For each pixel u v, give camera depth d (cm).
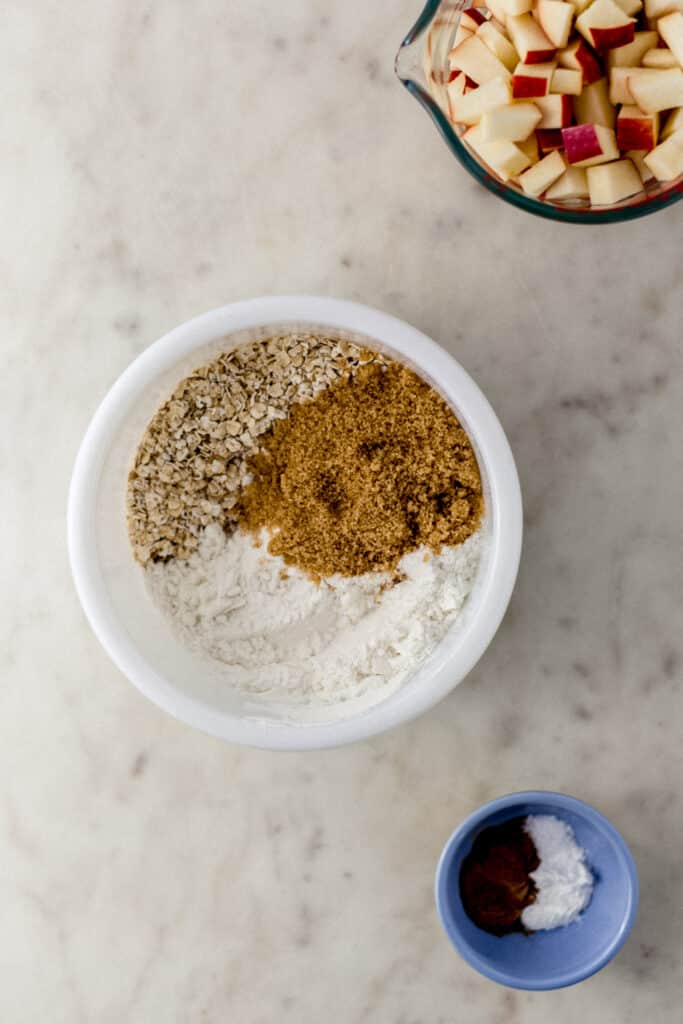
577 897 64
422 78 60
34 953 70
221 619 64
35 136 67
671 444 67
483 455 61
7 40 67
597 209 60
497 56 60
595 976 68
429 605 63
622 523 67
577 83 59
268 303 61
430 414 63
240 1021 69
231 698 63
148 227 67
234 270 67
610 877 64
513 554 61
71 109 67
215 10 66
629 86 59
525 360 67
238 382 64
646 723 68
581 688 68
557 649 68
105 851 69
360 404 64
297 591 64
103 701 69
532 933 65
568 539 67
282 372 64
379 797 68
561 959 64
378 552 64
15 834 69
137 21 67
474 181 66
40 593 68
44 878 69
